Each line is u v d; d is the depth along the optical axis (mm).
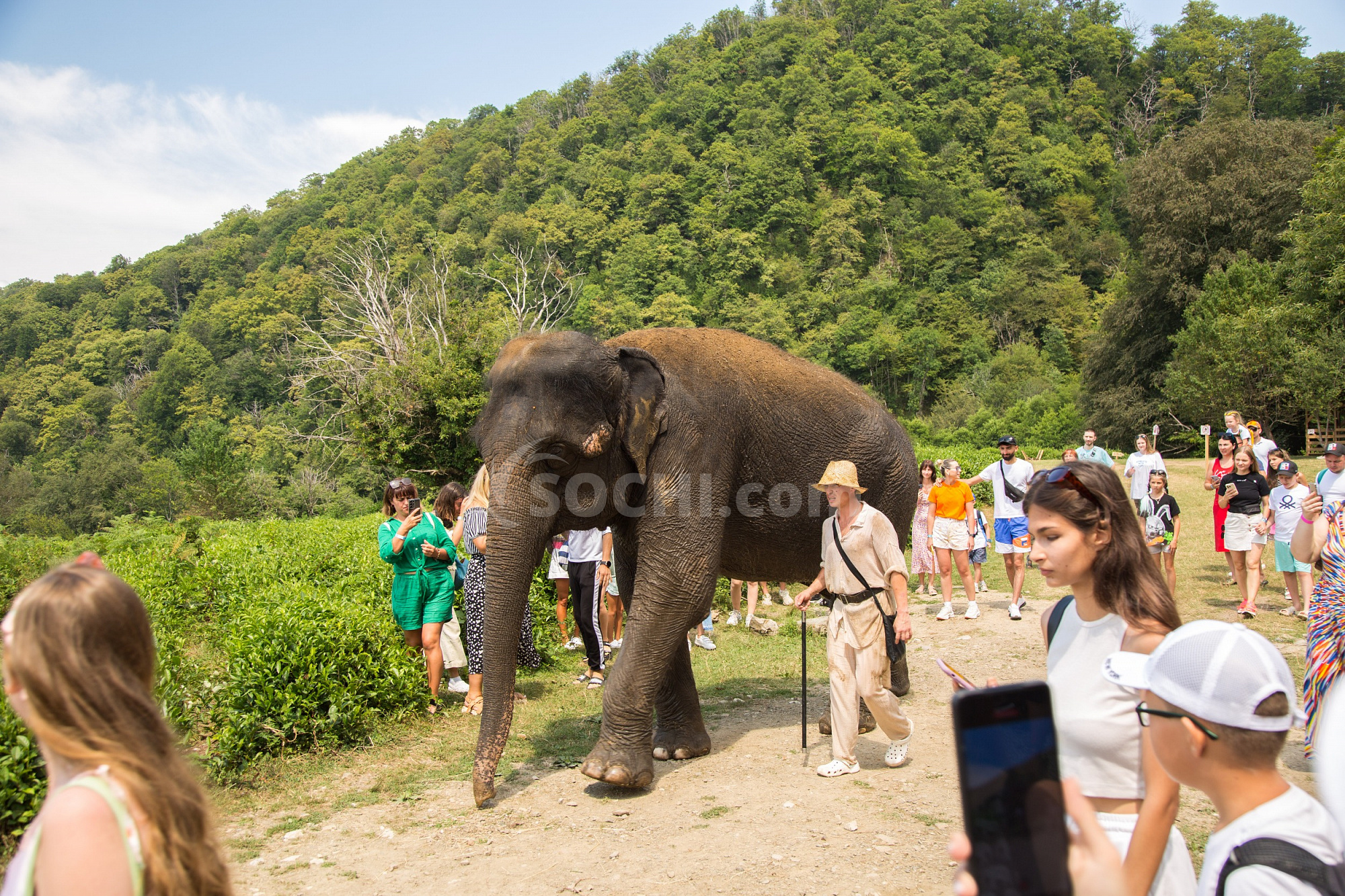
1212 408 39156
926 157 141625
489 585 5199
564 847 4559
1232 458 10844
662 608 5449
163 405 105250
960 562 11008
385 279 33094
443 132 171875
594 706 7508
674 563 5469
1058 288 110188
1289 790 1800
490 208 139250
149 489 69500
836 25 175875
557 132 165625
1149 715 1903
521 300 38625
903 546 6949
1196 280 46812
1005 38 164375
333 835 4859
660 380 5500
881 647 5414
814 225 128875
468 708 7281
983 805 1535
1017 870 1525
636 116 165000
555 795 5395
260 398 104188
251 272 146000
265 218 171375
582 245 125375
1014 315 110312
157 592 10898
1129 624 2518
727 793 5238
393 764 6086
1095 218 128750
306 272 125312
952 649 9422
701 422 5668
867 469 6449
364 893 4117
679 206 132000
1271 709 1751
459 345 26719
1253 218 44688
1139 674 2055
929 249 124375
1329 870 1683
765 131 141500
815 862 4168
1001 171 136375
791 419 6109
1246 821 1772
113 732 1669
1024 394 87375
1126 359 49250
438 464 27188
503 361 5441
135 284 150625
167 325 137625
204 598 11219
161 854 1637
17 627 1685
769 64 159500
